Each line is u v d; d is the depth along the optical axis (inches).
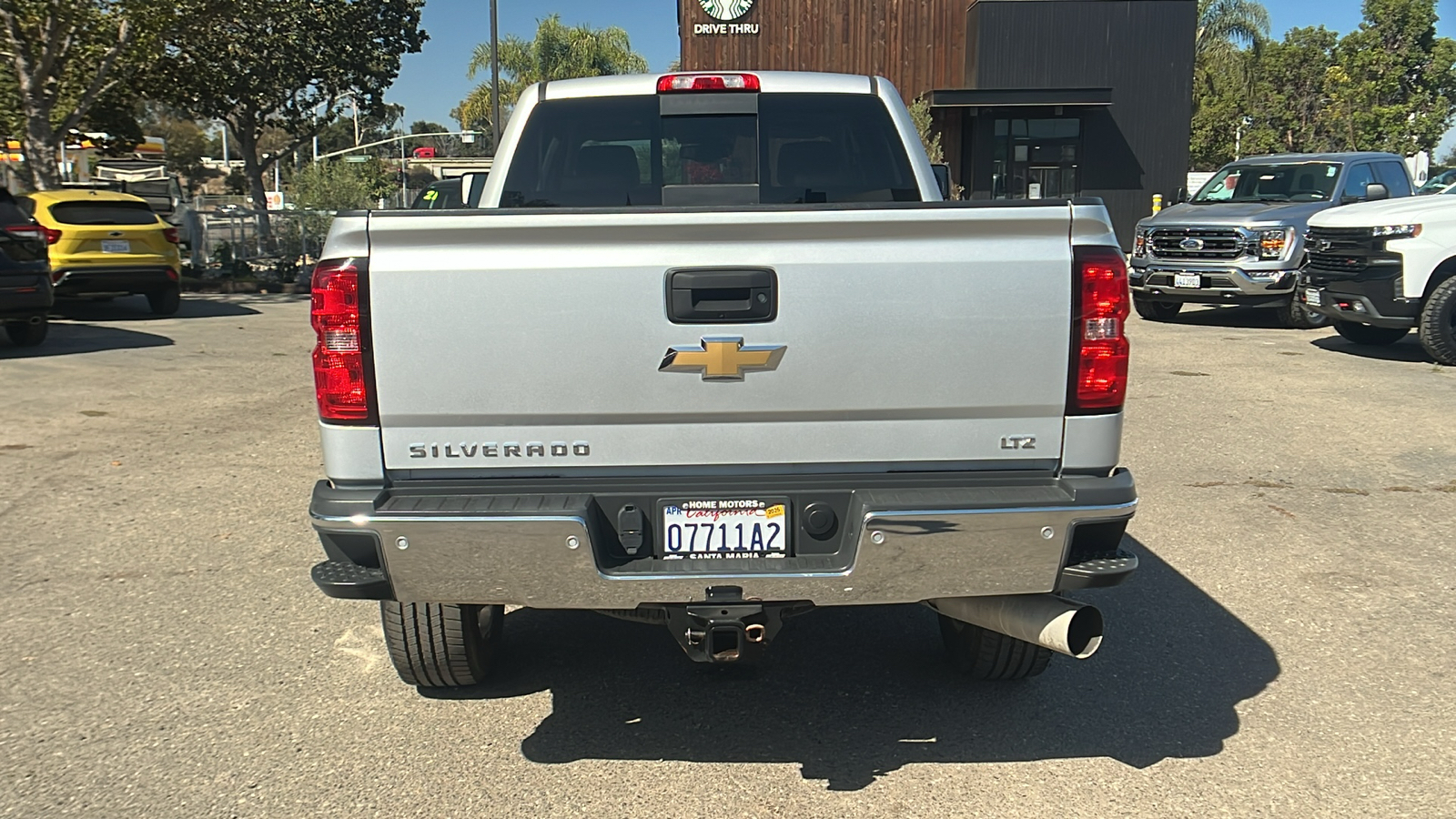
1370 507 245.8
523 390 121.5
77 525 235.8
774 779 135.9
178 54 938.1
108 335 536.7
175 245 621.0
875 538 118.9
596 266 120.1
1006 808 128.6
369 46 1233.4
